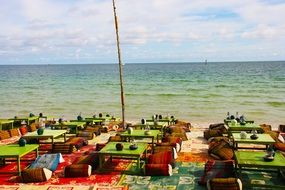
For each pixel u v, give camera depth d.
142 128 16.78
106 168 11.59
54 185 10.06
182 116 26.62
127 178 10.59
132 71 126.56
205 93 44.59
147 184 10.05
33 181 10.35
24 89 56.16
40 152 14.05
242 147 14.33
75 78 87.31
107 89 53.00
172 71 118.69
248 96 40.84
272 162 9.70
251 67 148.88
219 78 75.94
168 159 11.16
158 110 30.00
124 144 12.34
